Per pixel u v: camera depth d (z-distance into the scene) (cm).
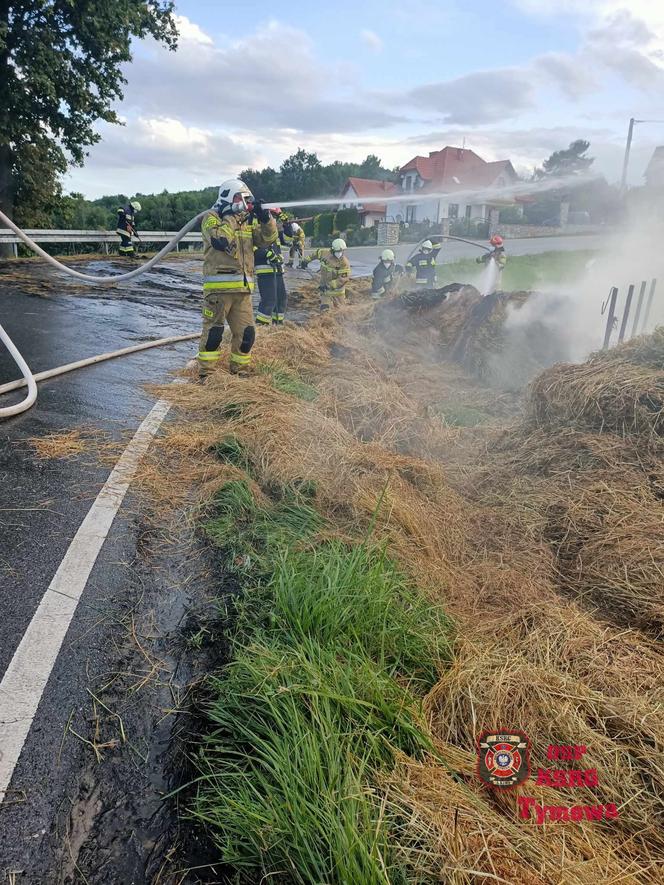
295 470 375
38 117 1712
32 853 154
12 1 1496
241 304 584
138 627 242
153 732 195
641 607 267
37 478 355
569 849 160
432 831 158
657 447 368
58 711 198
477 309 746
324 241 3962
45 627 235
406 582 267
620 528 317
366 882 142
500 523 346
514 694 208
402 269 1261
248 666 208
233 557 294
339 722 188
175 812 170
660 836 168
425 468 397
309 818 156
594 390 405
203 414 494
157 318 934
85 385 544
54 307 925
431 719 200
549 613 258
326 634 229
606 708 206
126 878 152
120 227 1733
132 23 1672
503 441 452
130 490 351
